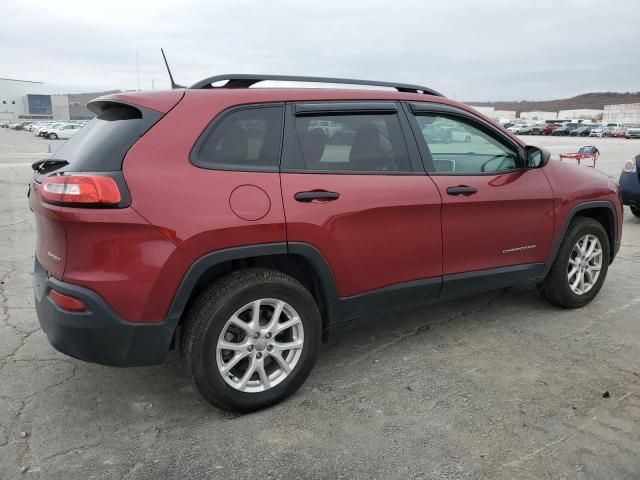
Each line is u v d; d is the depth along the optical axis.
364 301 3.21
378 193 3.13
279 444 2.63
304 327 2.97
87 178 2.43
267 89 2.98
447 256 3.50
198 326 2.67
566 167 4.26
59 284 2.54
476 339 3.84
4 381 3.25
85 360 2.60
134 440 2.67
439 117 3.58
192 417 2.88
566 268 4.20
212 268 2.83
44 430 2.74
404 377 3.29
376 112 3.27
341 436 2.69
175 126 2.66
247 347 2.82
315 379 3.28
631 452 2.54
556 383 3.20
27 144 37.53
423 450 2.57
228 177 2.70
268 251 2.77
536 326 4.06
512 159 3.93
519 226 3.82
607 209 4.43
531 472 2.41
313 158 3.00
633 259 5.98
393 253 3.24
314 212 2.89
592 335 3.89
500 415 2.86
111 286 2.47
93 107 3.08
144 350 2.60
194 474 2.42
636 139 51.94
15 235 7.24
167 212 2.52
